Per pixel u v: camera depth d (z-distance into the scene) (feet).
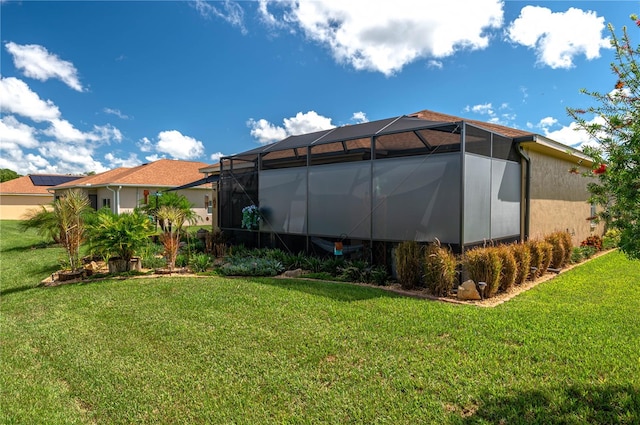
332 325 20.18
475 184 29.45
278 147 44.14
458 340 17.57
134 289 30.17
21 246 62.95
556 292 26.94
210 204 108.27
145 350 18.06
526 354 15.88
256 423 12.07
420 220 30.32
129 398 13.93
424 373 14.55
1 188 144.05
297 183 40.14
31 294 30.45
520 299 25.00
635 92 11.84
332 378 14.62
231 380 14.82
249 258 40.11
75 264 38.52
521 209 37.32
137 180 97.76
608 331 18.34
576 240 50.96
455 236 28.32
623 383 13.25
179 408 13.12
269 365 15.90
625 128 11.57
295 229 40.42
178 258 41.65
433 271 26.21
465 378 14.03
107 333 20.62
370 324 20.10
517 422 11.36
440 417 11.84
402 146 33.86
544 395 12.68
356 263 32.81
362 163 34.24
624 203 11.23
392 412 12.25
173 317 22.62
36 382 15.64
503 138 34.01
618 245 11.62
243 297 26.35
